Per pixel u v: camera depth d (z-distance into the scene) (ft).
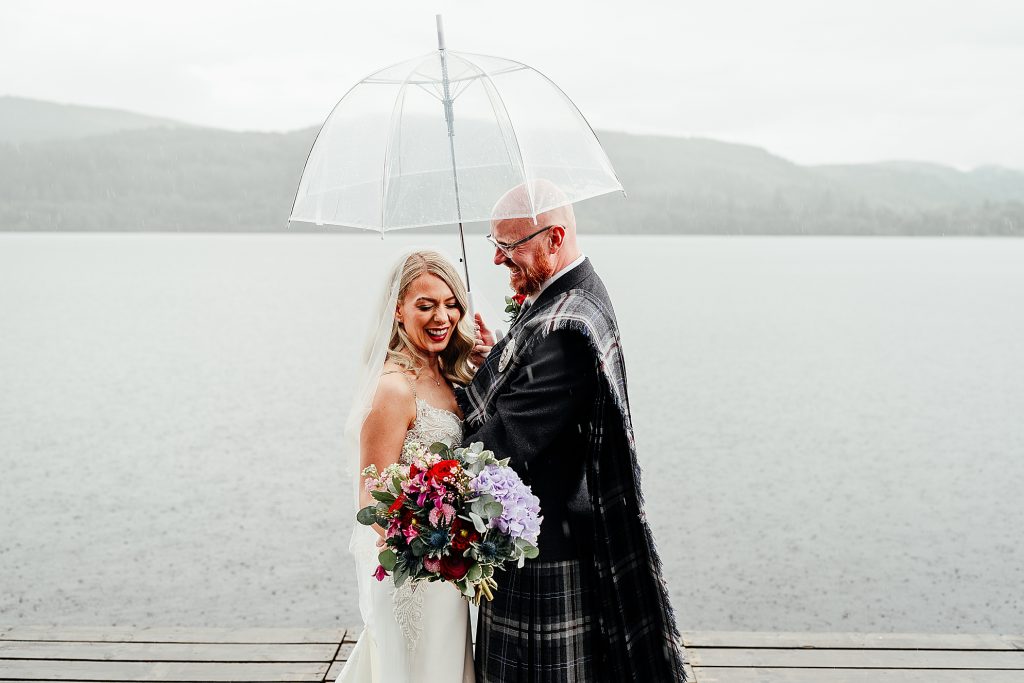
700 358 68.95
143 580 21.56
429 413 7.19
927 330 91.97
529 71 8.04
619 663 6.93
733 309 111.65
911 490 32.04
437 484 6.30
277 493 30.53
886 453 38.29
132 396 51.65
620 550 6.92
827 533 26.61
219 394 52.60
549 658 6.89
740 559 24.21
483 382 7.23
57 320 94.12
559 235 7.04
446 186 7.45
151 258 239.09
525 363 6.82
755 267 211.41
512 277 7.21
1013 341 83.20
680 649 6.94
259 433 41.42
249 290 141.69
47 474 33.12
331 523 26.86
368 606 7.41
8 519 27.07
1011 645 10.22
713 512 29.07
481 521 6.22
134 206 599.98
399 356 7.30
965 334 88.74
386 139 7.75
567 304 6.87
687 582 22.35
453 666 7.24
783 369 64.03
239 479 32.50
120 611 19.45
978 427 44.60
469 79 7.89
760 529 27.09
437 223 7.32
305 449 37.93
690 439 40.93
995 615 20.01
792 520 28.07
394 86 7.99
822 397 53.01
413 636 7.07
